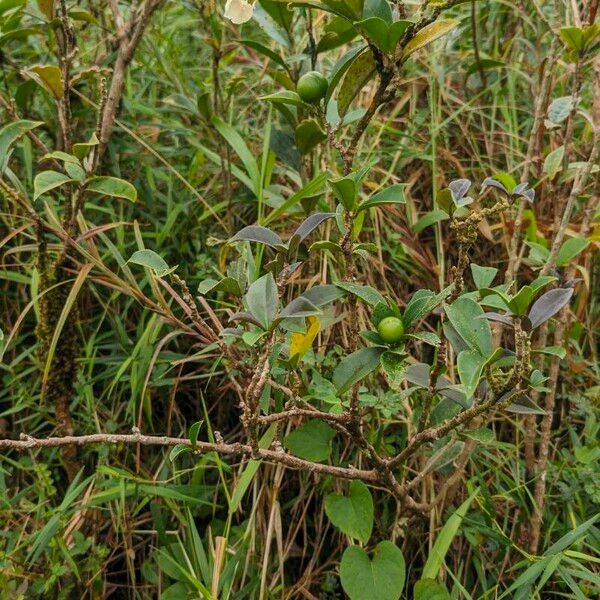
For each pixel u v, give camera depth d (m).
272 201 2.35
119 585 2.08
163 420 2.37
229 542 2.07
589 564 2.01
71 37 1.95
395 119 2.85
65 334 2.11
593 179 2.29
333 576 2.09
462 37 3.12
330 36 1.93
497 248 2.60
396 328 1.36
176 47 2.97
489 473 2.17
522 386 1.38
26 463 2.19
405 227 2.61
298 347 1.53
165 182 2.67
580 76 1.93
